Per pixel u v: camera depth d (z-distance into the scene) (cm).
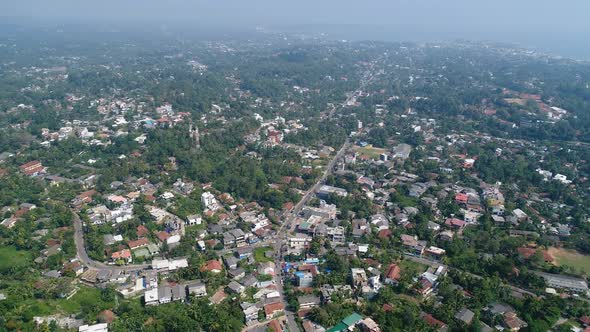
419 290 19412
